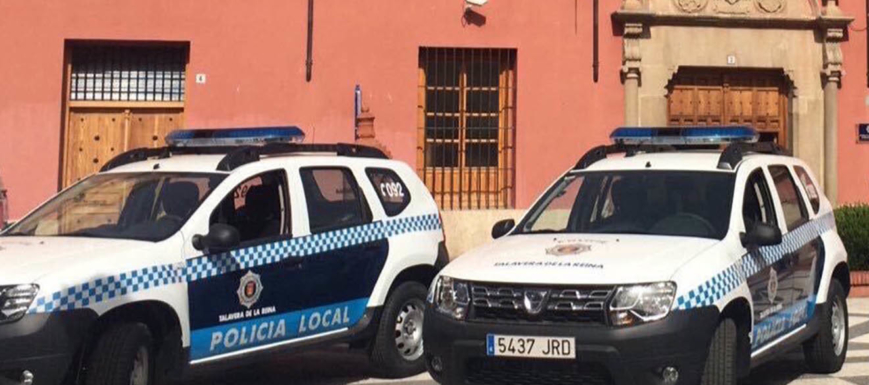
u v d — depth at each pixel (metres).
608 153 7.99
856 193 15.69
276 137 7.93
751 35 15.52
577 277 5.71
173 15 14.33
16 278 5.61
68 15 14.19
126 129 14.63
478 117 15.13
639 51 15.17
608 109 15.15
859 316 11.21
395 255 7.95
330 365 8.66
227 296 6.61
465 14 14.88
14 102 14.05
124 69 14.69
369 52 14.66
